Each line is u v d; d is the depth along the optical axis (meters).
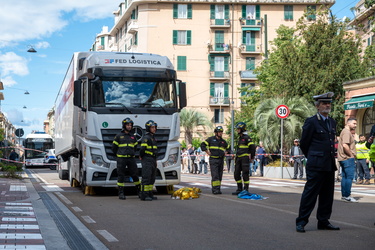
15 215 9.33
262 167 27.14
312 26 31.55
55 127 26.66
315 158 7.61
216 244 6.71
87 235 7.35
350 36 31.80
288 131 26.17
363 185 18.83
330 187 7.82
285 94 30.09
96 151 13.30
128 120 12.95
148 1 59.41
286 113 23.16
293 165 25.14
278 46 39.06
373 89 25.00
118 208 10.88
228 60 60.78
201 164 33.00
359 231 7.75
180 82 14.16
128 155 13.02
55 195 14.22
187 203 11.97
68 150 18.14
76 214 9.83
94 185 13.32
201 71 60.47
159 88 13.90
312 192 7.65
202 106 60.56
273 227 8.16
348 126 12.67
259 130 27.25
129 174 13.26
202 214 9.83
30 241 6.74
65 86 19.91
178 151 13.89
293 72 30.34
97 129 13.27
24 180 21.61
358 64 31.48
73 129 16.22
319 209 7.93
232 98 60.34
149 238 7.17
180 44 60.16
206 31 60.50
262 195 14.12
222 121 60.97
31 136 49.16
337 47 30.50
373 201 12.58
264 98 30.97
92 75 13.54
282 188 16.95
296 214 9.84
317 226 8.05
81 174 14.62
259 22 60.34
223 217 9.39
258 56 61.09
